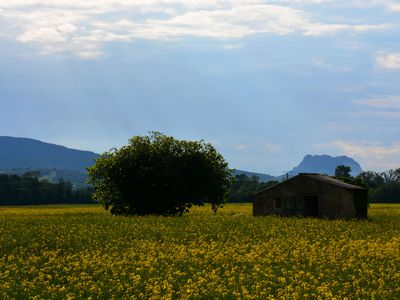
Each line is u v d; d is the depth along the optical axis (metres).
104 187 71.81
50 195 154.50
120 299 23.00
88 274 28.00
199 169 71.25
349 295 23.52
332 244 37.78
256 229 47.75
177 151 72.25
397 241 39.09
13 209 96.88
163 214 71.00
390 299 22.89
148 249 35.75
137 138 73.06
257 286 24.22
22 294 23.98
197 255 34.00
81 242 40.78
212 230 47.00
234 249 35.16
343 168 161.25
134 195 71.00
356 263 30.33
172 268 29.20
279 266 29.95
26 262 32.00
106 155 72.75
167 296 22.66
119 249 36.97
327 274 27.83
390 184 144.38
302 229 47.28
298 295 22.70
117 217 60.03
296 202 67.19
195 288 24.16
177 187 69.94
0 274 27.86
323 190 65.31
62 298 23.34
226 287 25.00
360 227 49.69
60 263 31.75
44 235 43.47
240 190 157.38
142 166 70.50
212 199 71.94
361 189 66.12
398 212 78.56
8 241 40.88
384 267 29.81
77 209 93.88
